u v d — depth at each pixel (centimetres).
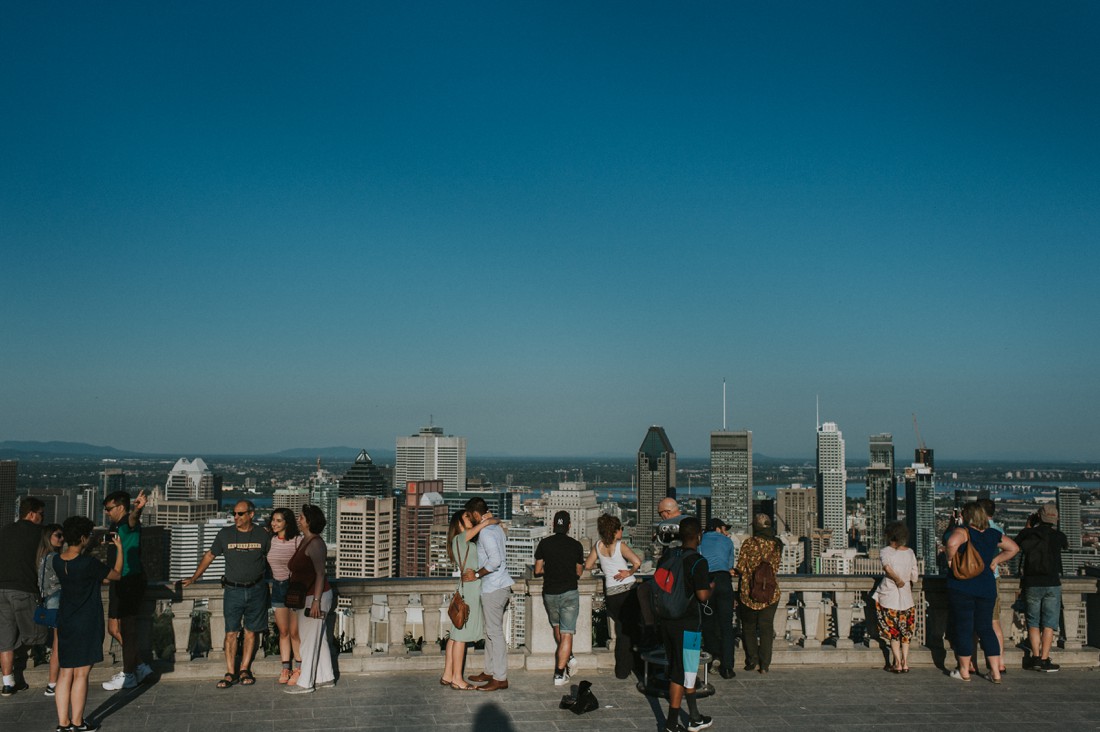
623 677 1230
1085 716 1091
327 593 1163
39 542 1137
